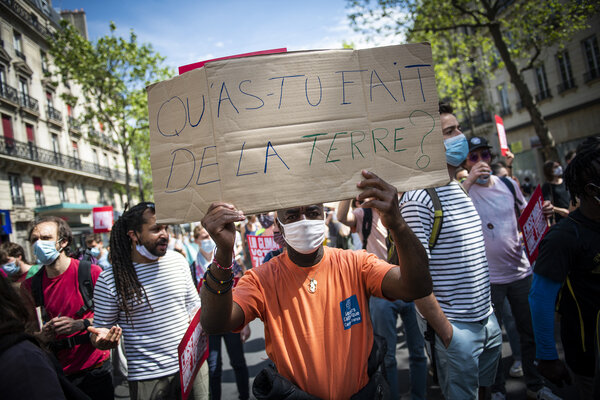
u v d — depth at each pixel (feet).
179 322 8.68
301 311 5.25
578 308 6.15
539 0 37.96
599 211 6.03
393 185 4.82
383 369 6.55
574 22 37.29
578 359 6.16
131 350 8.33
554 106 66.54
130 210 8.65
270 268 5.62
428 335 7.66
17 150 76.59
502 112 81.15
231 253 4.59
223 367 16.42
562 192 17.71
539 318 6.41
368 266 5.61
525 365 10.73
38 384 3.81
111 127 72.33
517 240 10.96
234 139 4.67
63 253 9.53
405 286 4.97
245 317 5.15
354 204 14.10
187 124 4.80
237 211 4.51
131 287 8.25
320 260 5.54
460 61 62.39
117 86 66.90
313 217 5.38
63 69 66.69
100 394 9.07
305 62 4.84
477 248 7.69
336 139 4.79
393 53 5.02
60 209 83.05
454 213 7.62
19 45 82.28
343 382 5.01
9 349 3.87
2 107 74.38
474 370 7.25
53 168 87.45
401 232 4.67
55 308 9.16
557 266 6.21
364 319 5.43
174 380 8.36
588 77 58.90
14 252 15.21
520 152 78.02
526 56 42.50
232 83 4.74
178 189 4.78
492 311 7.93
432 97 5.04
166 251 9.20
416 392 10.36
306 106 4.78
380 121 4.91
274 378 4.72
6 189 74.28
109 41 64.18
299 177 4.68
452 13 38.63
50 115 90.07
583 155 6.06
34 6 87.97
